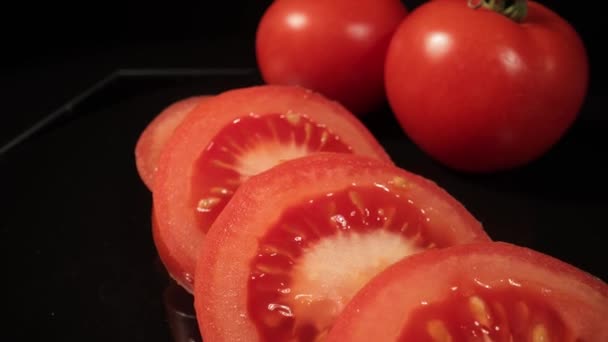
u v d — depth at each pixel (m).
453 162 0.27
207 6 0.40
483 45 0.24
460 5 0.26
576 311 0.16
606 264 0.23
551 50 0.24
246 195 0.18
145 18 0.40
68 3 0.39
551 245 0.24
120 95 0.34
